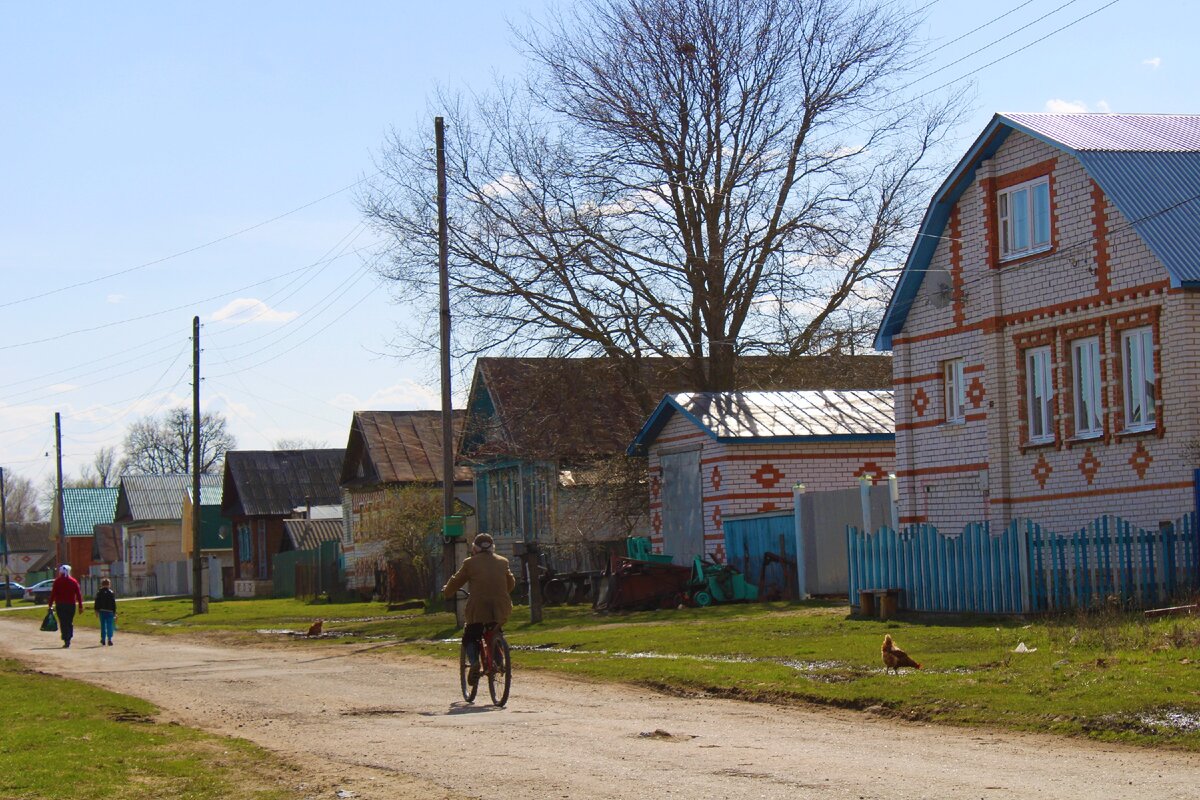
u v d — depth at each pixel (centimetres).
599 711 1518
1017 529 2141
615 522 4141
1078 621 1850
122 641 3316
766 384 4184
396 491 4812
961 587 2236
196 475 4759
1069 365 2450
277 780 1117
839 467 3347
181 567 7619
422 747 1284
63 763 1184
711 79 3841
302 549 6347
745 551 3188
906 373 2864
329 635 3077
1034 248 2533
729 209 3891
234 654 2667
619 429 4141
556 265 3822
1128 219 2258
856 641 1966
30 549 13500
